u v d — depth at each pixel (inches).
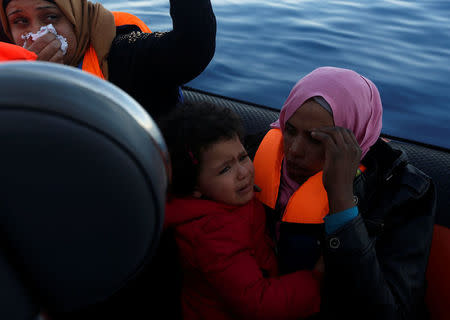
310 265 36.2
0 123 6.1
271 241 37.9
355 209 30.4
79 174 6.7
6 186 6.6
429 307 39.9
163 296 35.6
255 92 98.3
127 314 33.4
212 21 46.5
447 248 42.5
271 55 115.8
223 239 31.8
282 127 39.1
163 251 36.1
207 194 33.7
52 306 8.7
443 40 125.3
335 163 29.9
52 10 46.7
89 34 51.6
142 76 51.6
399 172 35.2
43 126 6.3
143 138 7.6
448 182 47.8
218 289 31.7
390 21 139.7
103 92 7.5
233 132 32.6
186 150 31.9
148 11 137.5
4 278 7.4
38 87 6.6
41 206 6.9
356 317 31.4
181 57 47.6
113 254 8.0
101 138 6.7
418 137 81.4
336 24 136.8
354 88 33.9
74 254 7.7
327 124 33.0
